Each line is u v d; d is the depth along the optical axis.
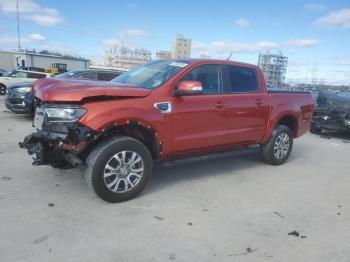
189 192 4.76
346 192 5.16
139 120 4.18
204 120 4.93
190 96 4.78
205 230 3.64
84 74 10.98
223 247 3.31
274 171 6.08
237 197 4.67
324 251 3.35
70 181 4.90
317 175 6.02
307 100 6.85
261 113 5.81
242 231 3.66
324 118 10.39
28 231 3.43
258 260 3.12
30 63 46.31
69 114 3.87
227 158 6.80
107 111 3.96
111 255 3.08
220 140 5.25
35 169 5.39
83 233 3.45
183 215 3.98
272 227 3.80
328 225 3.94
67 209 3.98
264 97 5.86
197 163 6.31
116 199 4.20
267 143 6.20
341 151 8.48
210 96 5.03
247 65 5.75
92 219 3.76
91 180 3.99
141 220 3.80
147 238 3.41
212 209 4.20
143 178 4.38
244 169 6.08
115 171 4.13
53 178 5.00
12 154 6.25
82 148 3.91
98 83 4.42
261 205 4.43
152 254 3.13
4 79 19.08
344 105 10.02
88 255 3.06
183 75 4.75
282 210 4.30
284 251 3.30
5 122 9.88
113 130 4.24
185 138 4.75
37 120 4.54
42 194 4.39
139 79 4.93
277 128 6.25
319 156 7.70
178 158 4.91
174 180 5.26
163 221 3.80
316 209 4.40
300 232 3.72
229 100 5.25
